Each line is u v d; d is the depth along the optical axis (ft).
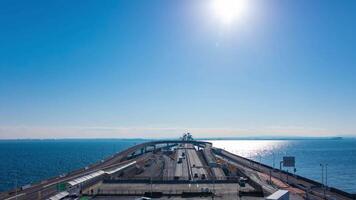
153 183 475.72
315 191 441.68
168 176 588.50
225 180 488.44
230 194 409.69
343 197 407.85
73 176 529.45
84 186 438.81
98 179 502.38
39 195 372.99
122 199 379.35
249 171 597.11
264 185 438.40
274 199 295.89
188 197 394.93
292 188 454.81
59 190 392.06
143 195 399.85
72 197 373.61
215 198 388.37
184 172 645.10
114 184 468.75
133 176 606.55
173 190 427.33
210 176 573.74
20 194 382.42
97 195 399.44
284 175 598.75
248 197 392.88
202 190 417.49
